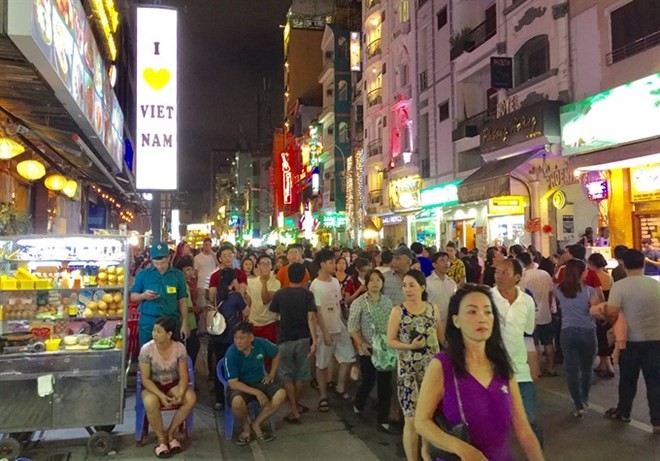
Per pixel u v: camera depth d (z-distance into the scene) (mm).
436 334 5137
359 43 39875
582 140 13531
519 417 2916
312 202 49219
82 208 19719
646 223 12992
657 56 12266
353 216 37906
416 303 5215
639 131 11844
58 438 6234
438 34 24234
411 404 4945
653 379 6125
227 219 111375
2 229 8672
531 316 5082
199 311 10227
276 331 7969
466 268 11914
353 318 6621
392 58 30203
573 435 6125
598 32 13984
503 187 15508
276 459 5656
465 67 21641
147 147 9625
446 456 2787
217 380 7445
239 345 6277
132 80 31641
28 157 11109
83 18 8914
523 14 17375
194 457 5695
